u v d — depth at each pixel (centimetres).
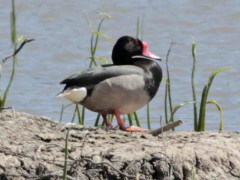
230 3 2741
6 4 2722
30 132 1030
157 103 1712
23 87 1850
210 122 1574
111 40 2298
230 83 1894
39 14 2609
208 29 2431
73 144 980
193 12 2638
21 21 2530
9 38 2322
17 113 1148
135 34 2373
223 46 2253
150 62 1223
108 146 977
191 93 1806
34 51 2186
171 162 920
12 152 940
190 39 2322
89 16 2573
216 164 947
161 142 995
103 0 2773
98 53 2170
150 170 920
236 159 958
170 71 2005
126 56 1259
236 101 1744
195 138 1027
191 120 1570
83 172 912
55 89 1841
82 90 1157
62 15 2605
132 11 2628
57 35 2362
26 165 920
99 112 1187
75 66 2059
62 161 921
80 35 2366
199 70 2014
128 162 924
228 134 1062
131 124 1278
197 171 934
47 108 1683
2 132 1016
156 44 2267
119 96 1159
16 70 1995
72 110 1659
